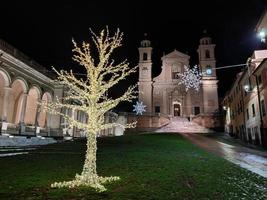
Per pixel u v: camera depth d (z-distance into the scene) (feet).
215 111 208.74
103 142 93.04
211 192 26.99
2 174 36.83
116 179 33.30
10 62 93.56
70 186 29.35
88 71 34.22
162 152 65.26
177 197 25.04
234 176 35.68
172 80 229.45
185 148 75.97
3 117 89.61
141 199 24.27
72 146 82.64
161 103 226.99
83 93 33.60
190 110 221.25
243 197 25.31
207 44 224.12
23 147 78.38
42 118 132.77
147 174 36.83
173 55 234.38
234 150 75.87
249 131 113.29
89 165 31.53
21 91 119.55
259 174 37.42
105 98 37.65
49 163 47.83
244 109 122.52
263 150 79.36
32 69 106.73
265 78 88.33
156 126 208.64
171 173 37.58
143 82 224.12
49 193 26.53
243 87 123.24
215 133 163.53
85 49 34.45
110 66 34.73
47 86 123.75
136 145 83.51
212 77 215.10
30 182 31.55
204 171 39.29
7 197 24.91
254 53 103.30
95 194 26.12
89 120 33.19
